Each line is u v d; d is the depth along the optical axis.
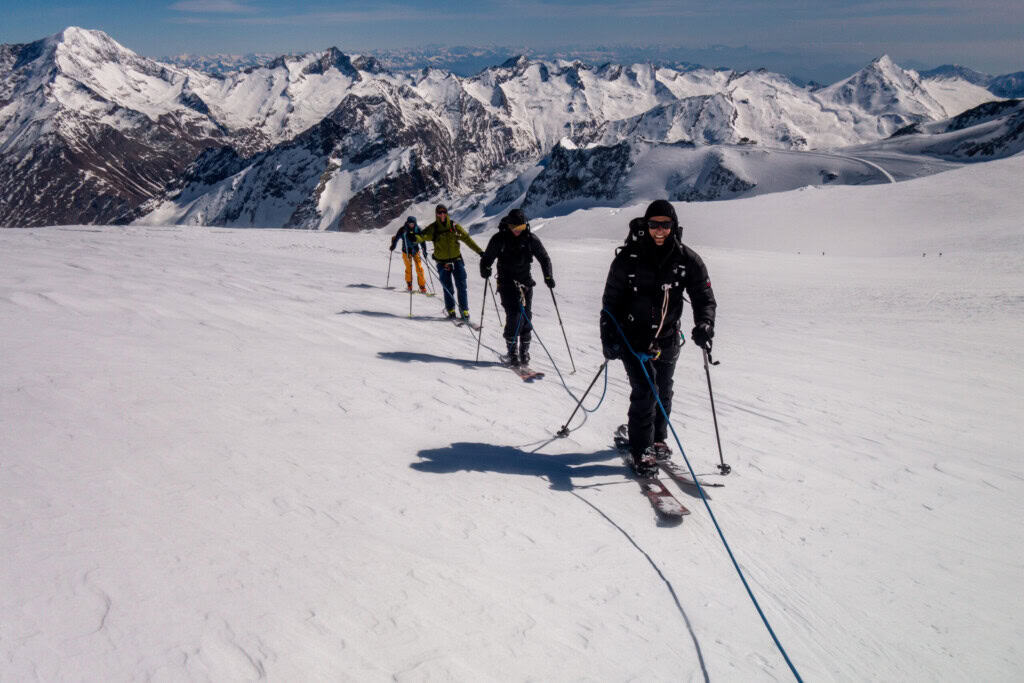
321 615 2.67
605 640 2.90
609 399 7.46
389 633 2.65
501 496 4.28
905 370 9.58
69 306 8.23
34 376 5.14
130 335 7.09
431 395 6.66
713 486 4.84
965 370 9.66
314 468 4.21
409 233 14.29
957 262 33.50
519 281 8.43
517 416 6.40
